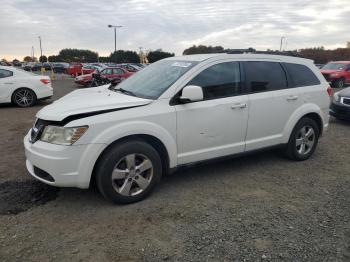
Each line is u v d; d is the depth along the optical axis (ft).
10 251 9.88
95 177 12.62
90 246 10.19
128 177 12.57
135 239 10.56
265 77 16.14
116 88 16.15
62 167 11.54
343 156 19.17
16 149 19.81
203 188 14.39
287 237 10.71
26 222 11.46
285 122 16.83
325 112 18.58
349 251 10.02
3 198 13.16
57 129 11.76
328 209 12.61
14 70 37.68
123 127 12.10
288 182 15.19
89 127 11.63
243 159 18.25
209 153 14.49
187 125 13.61
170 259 9.59
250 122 15.46
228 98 14.70
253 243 10.37
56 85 79.30
